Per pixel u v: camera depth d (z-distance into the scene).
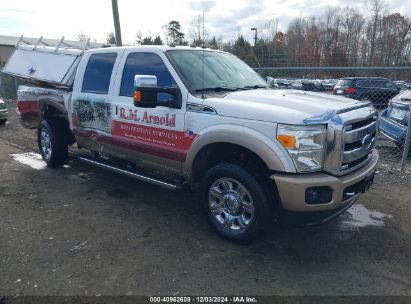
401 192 5.67
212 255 3.74
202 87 4.31
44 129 6.70
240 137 3.65
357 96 16.88
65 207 4.96
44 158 6.88
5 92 18.94
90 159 5.73
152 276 3.37
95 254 3.74
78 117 5.70
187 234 4.21
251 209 3.76
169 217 4.68
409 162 7.38
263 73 11.16
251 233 3.77
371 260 3.70
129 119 4.80
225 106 3.84
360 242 4.07
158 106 4.40
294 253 3.81
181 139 4.22
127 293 3.12
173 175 4.71
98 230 4.29
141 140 4.70
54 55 6.44
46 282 3.26
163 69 4.47
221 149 4.11
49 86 6.48
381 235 4.24
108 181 6.07
